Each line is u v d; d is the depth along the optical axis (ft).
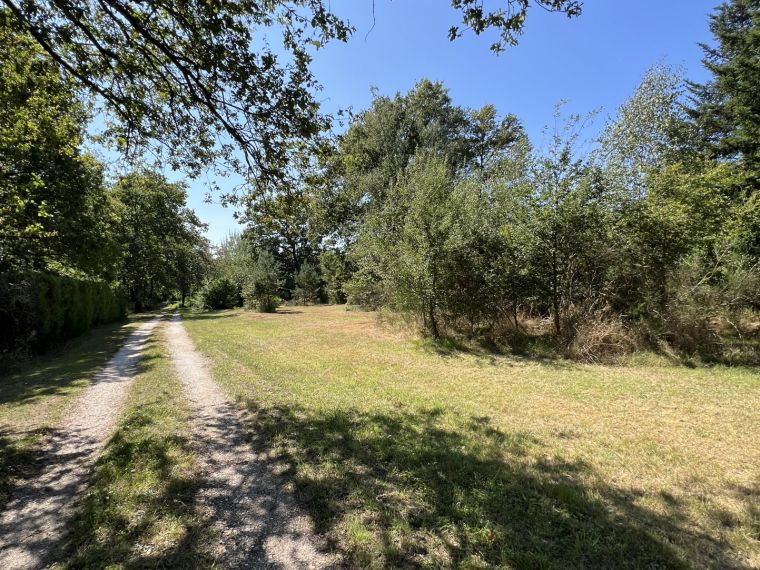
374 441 14.74
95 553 8.73
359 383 24.14
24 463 13.69
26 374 28.94
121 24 15.07
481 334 38.06
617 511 10.29
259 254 106.83
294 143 17.99
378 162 80.79
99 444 15.48
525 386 23.29
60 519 10.31
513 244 33.37
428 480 11.76
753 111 46.14
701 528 9.66
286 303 128.06
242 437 15.56
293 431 15.89
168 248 118.32
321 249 111.04
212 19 14.05
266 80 15.69
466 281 37.04
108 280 80.69
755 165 42.29
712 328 29.22
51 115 26.96
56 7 14.71
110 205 73.51
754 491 11.43
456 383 24.13
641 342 29.94
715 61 65.00
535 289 34.35
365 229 52.85
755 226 31.68
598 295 32.71
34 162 48.62
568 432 15.97
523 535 9.21
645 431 16.12
